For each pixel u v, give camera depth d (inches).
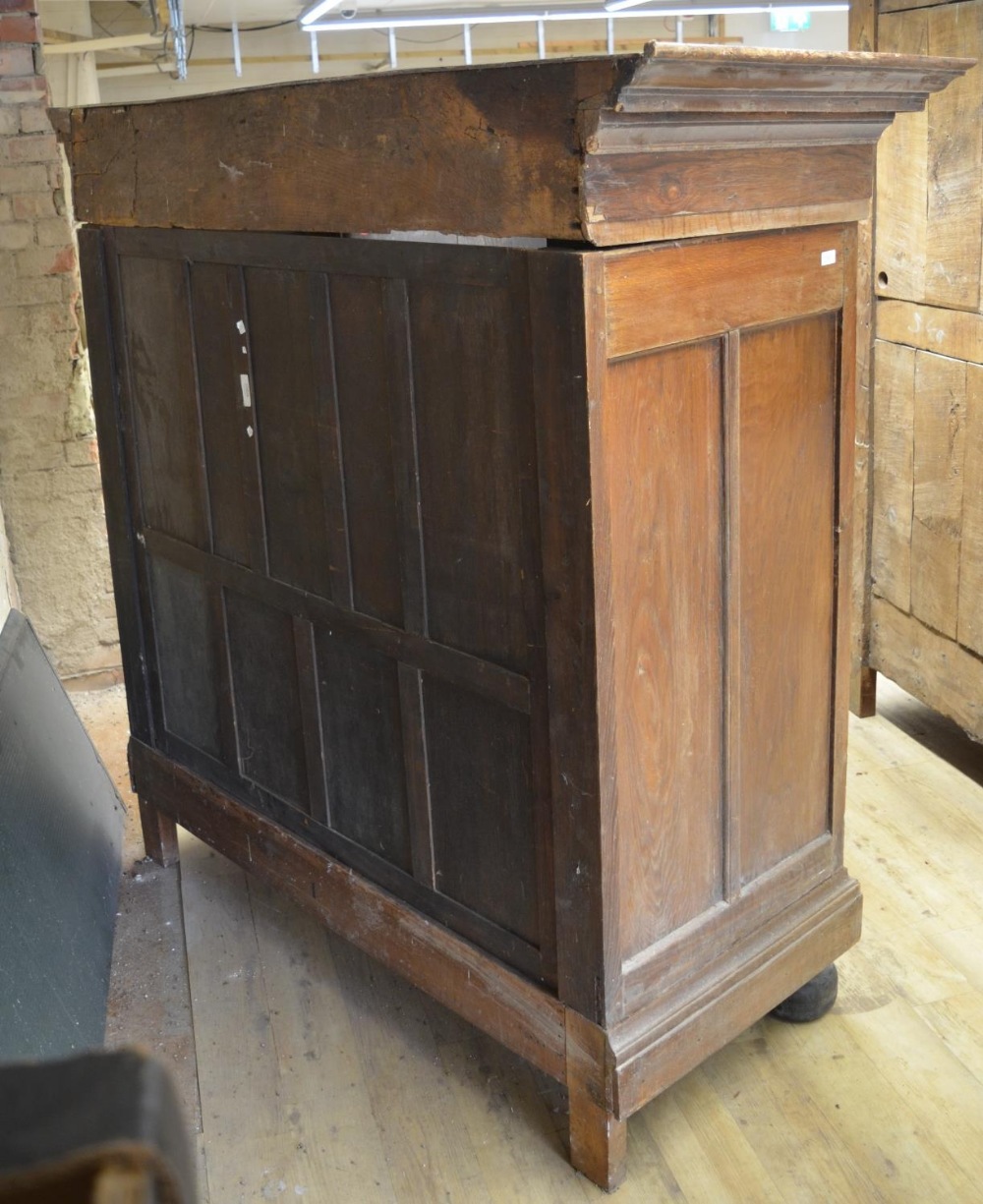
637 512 62.3
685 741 68.9
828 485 74.7
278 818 90.7
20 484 136.6
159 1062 21.0
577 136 53.3
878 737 124.9
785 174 63.8
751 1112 76.5
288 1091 80.2
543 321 57.9
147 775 104.3
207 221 78.7
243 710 91.3
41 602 141.3
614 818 64.4
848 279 71.3
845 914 82.4
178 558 93.0
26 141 127.3
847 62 58.5
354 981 91.3
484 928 74.4
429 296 64.6
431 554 69.9
